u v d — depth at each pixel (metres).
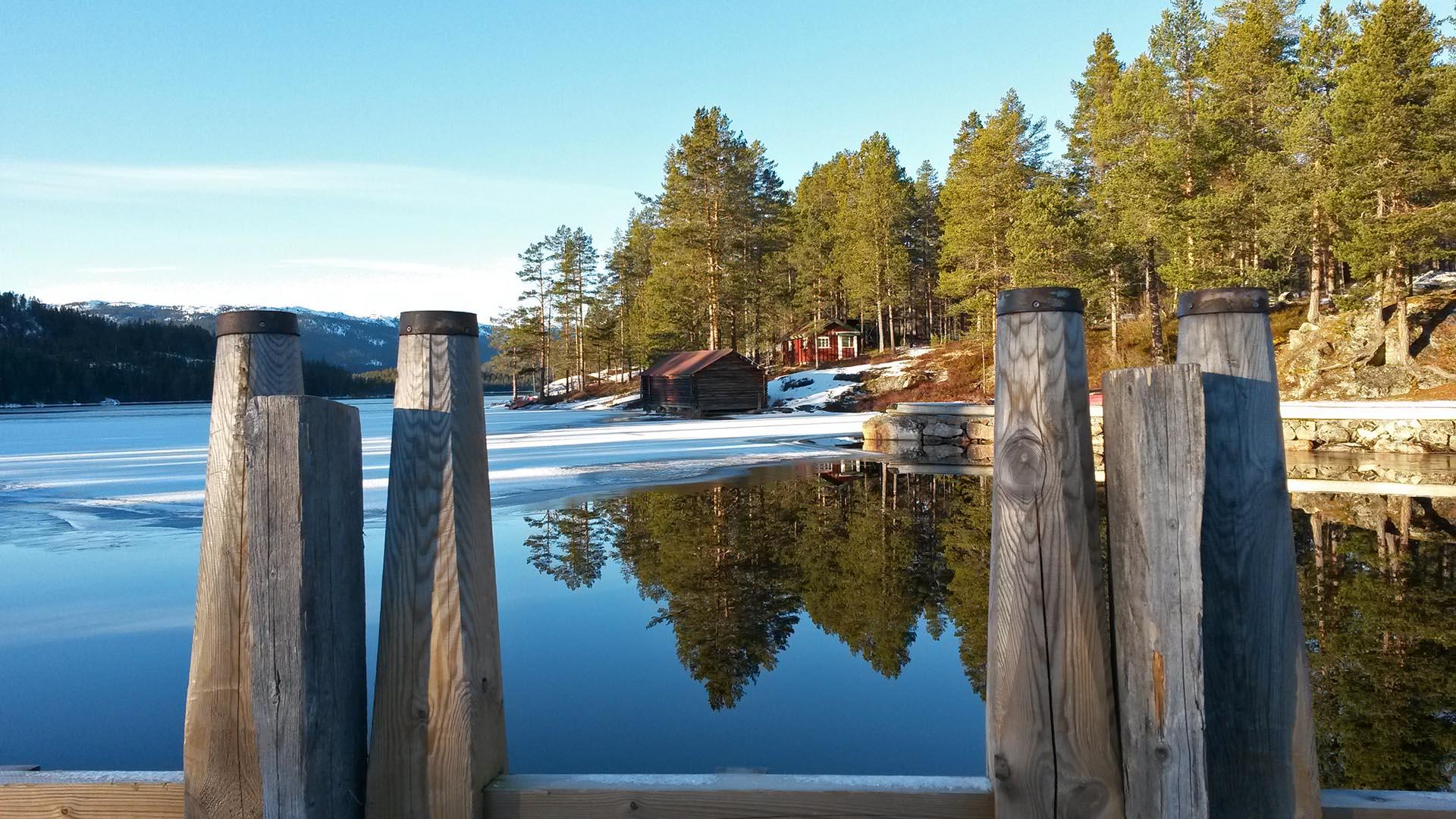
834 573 7.28
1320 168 25.05
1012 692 1.44
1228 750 1.43
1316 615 5.58
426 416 1.51
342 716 1.41
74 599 6.62
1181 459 1.27
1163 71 30.52
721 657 5.08
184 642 5.51
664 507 11.10
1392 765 3.38
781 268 59.44
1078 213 34.69
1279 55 30.98
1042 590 1.42
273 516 1.33
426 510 1.50
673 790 1.52
